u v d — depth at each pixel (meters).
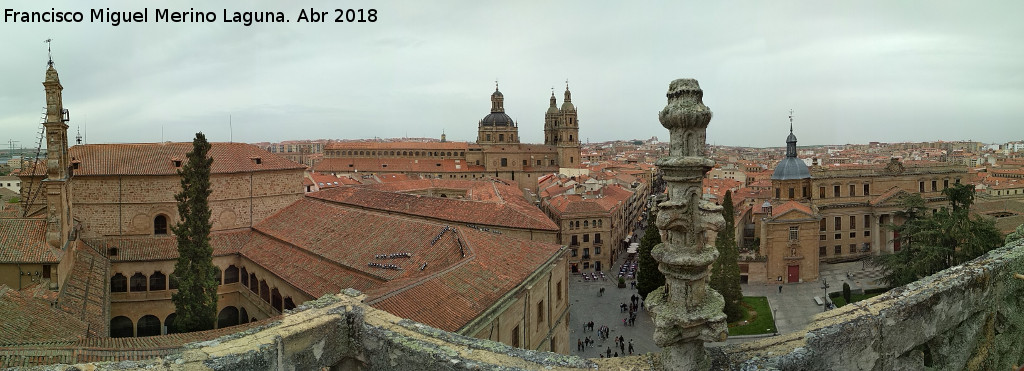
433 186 131.50
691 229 14.65
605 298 88.56
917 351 19.39
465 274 38.22
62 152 48.50
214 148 68.75
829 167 98.44
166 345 30.42
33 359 23.20
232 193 66.81
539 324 44.62
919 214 80.25
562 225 106.81
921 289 19.61
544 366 17.78
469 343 19.91
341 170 180.25
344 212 60.72
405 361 20.16
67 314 37.84
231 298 62.97
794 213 88.75
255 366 19.06
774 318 73.06
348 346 22.39
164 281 62.25
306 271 50.41
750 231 118.75
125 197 63.38
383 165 182.12
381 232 52.66
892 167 99.00
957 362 20.30
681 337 14.73
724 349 16.70
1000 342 22.28
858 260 97.94
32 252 45.25
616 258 118.06
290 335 20.42
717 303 15.06
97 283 51.56
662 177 15.18
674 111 14.19
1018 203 95.31
